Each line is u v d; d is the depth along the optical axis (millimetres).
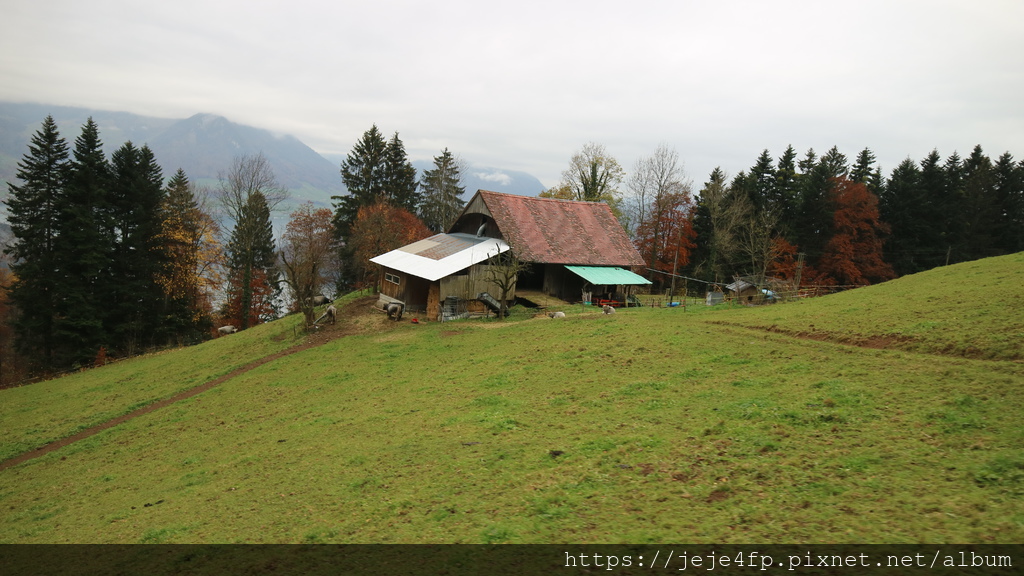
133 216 53531
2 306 60594
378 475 14555
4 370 54656
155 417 26438
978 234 71312
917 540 7914
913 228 71562
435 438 16688
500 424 16938
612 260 49938
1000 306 19938
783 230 68312
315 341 37469
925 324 19734
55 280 47812
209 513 14242
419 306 44625
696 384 18203
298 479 15445
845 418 13102
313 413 22422
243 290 61688
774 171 76062
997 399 12773
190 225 60656
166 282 55094
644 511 10305
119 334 52062
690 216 77250
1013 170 71875
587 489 11633
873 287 31953
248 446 19719
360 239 61594
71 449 23719
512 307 43844
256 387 28609
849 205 66375
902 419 12547
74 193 49406
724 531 9070
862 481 10062
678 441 13383
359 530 11602
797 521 9047
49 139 50000
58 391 35656
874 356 17938
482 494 12336
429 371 26484
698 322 28328
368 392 24328
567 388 19953
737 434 13195
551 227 50094
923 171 75375
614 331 28250
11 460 23781
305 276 46281
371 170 78750
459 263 42000
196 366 35906
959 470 9875
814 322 23547
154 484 17828
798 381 16641
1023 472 9375
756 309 32375
